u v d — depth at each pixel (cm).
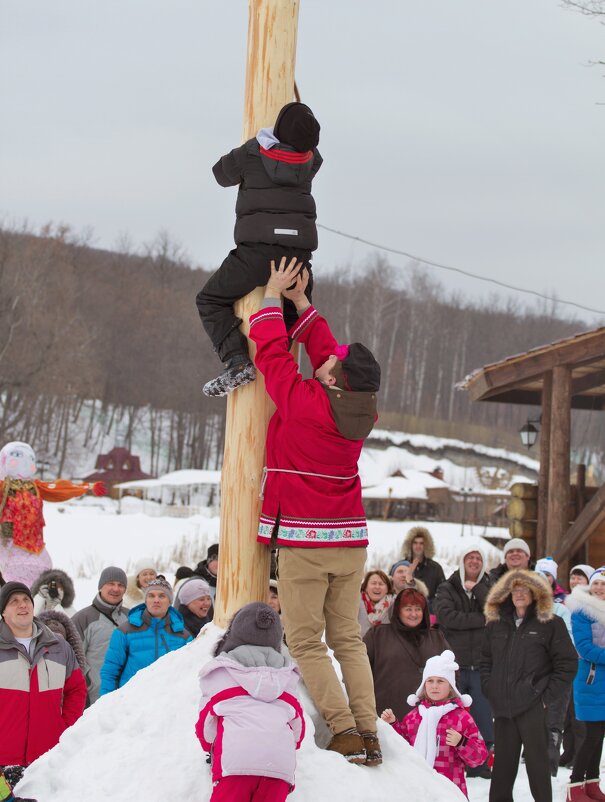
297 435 521
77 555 2728
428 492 5859
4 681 689
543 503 1989
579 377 2136
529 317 12925
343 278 11794
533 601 868
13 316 7656
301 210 554
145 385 9912
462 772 760
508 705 853
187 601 900
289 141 549
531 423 2192
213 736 459
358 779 495
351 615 538
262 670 462
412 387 11531
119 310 10325
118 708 542
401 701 877
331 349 561
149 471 9550
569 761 1109
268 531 529
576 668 852
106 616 927
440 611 1081
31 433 8356
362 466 8556
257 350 531
